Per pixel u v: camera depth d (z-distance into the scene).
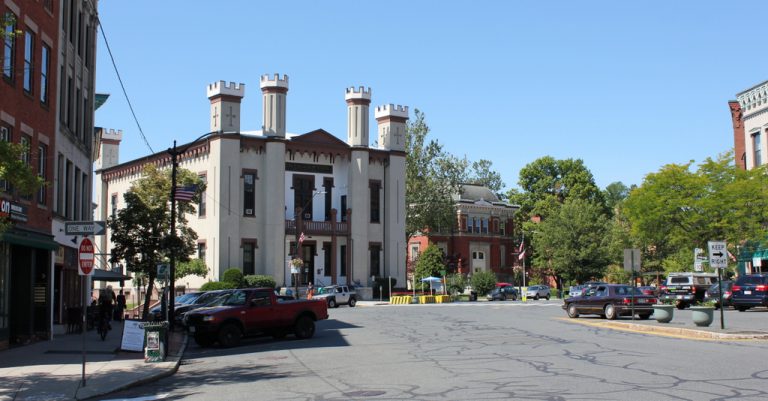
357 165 67.75
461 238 92.19
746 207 43.44
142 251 40.12
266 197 62.97
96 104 45.25
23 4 25.48
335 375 16.45
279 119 64.06
